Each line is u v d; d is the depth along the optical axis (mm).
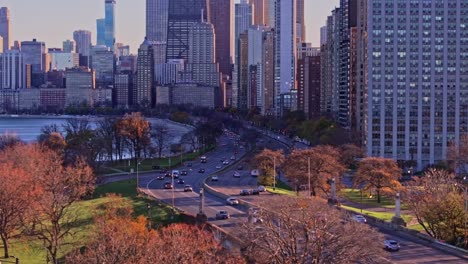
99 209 176000
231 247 122938
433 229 149000
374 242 110875
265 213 120000
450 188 172375
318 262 105188
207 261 102500
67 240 148125
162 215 171125
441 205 146000
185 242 107812
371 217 165000
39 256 141250
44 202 148375
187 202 199625
